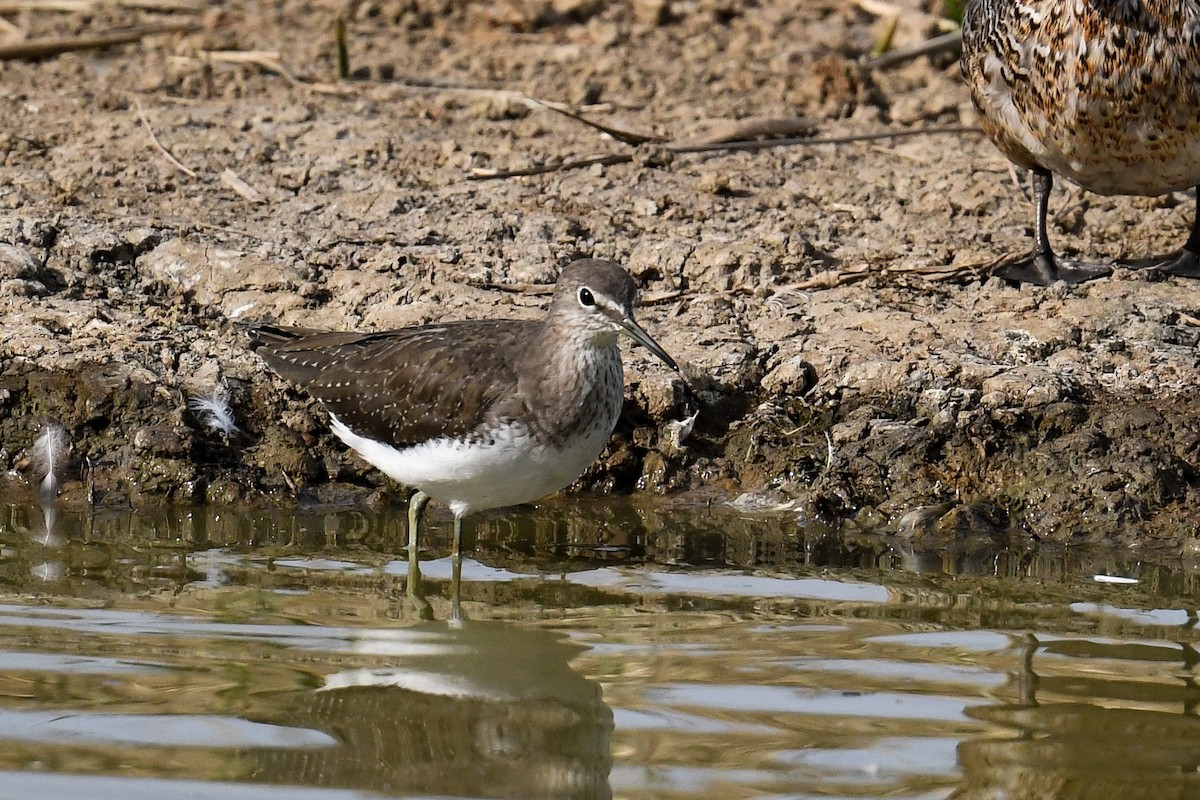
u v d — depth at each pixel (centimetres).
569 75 2036
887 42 2095
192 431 1345
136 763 885
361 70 2022
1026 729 934
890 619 1107
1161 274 1559
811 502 1315
